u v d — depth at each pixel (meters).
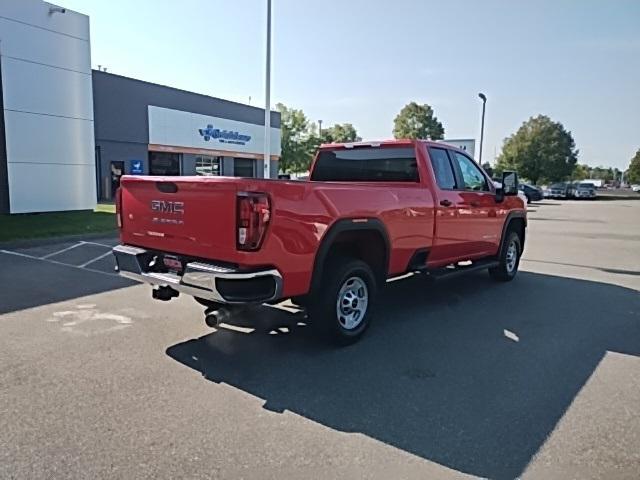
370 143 6.44
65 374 4.05
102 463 2.82
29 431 3.15
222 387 3.87
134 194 4.80
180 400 3.63
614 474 2.79
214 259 4.14
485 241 7.17
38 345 4.72
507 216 7.69
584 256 11.05
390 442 3.11
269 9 17.89
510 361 4.52
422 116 65.31
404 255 5.51
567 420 3.41
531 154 66.56
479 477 2.76
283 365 4.34
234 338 5.02
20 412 3.40
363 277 4.98
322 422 3.35
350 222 4.64
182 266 4.42
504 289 7.50
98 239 11.76
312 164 7.12
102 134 24.62
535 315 6.07
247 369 4.24
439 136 65.94
